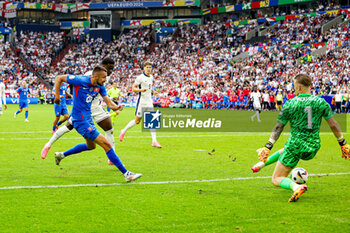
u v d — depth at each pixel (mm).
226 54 100312
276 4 110688
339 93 62062
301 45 90625
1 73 104562
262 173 15180
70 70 113875
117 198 11477
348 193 12195
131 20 129500
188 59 105062
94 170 15531
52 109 64812
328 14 98750
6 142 23547
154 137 22562
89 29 125562
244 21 114375
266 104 72062
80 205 10734
